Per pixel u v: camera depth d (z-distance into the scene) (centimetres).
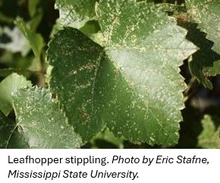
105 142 62
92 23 52
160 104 47
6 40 77
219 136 61
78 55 47
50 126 50
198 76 49
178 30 46
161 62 46
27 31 60
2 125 50
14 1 74
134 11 47
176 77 46
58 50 47
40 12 67
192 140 63
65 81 46
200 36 49
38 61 61
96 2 49
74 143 49
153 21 47
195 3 50
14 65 78
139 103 47
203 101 78
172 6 49
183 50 46
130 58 47
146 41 47
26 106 50
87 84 47
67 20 50
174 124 46
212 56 49
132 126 47
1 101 53
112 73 48
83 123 46
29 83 53
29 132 50
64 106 46
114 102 47
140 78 47
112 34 48
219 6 50
